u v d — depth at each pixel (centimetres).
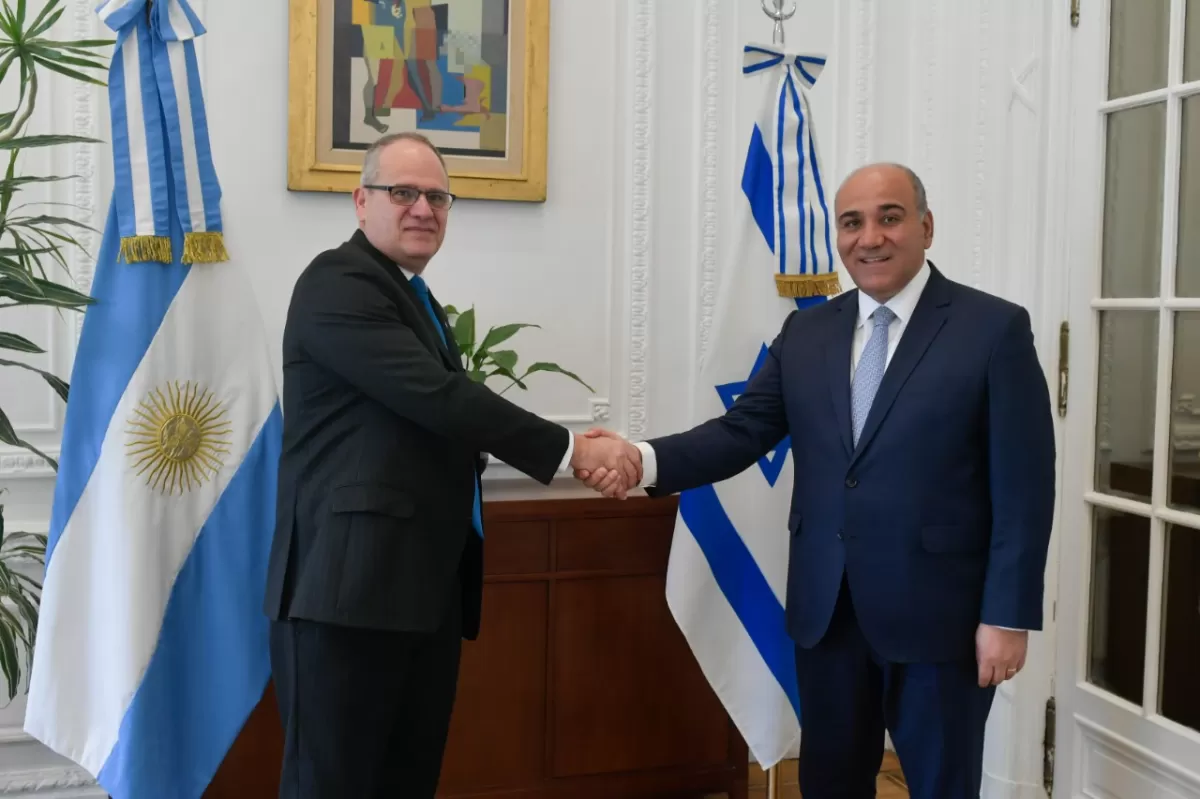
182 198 199
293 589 162
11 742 234
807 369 190
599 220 265
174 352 199
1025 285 240
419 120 251
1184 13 208
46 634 192
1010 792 242
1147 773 214
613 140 264
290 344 170
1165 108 212
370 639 162
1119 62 223
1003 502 169
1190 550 206
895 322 184
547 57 256
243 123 242
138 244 195
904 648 172
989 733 249
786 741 233
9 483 234
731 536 232
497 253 258
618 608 247
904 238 177
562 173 262
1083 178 229
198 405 201
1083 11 229
